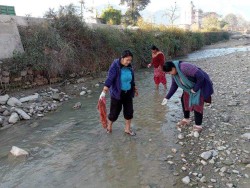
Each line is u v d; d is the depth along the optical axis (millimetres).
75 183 4441
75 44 13000
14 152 5535
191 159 4980
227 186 4113
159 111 7840
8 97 8977
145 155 5234
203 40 38750
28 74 10680
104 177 4570
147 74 14836
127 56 5469
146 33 19188
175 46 24547
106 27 16078
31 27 11820
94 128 6777
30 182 4543
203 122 6637
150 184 4293
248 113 7082
